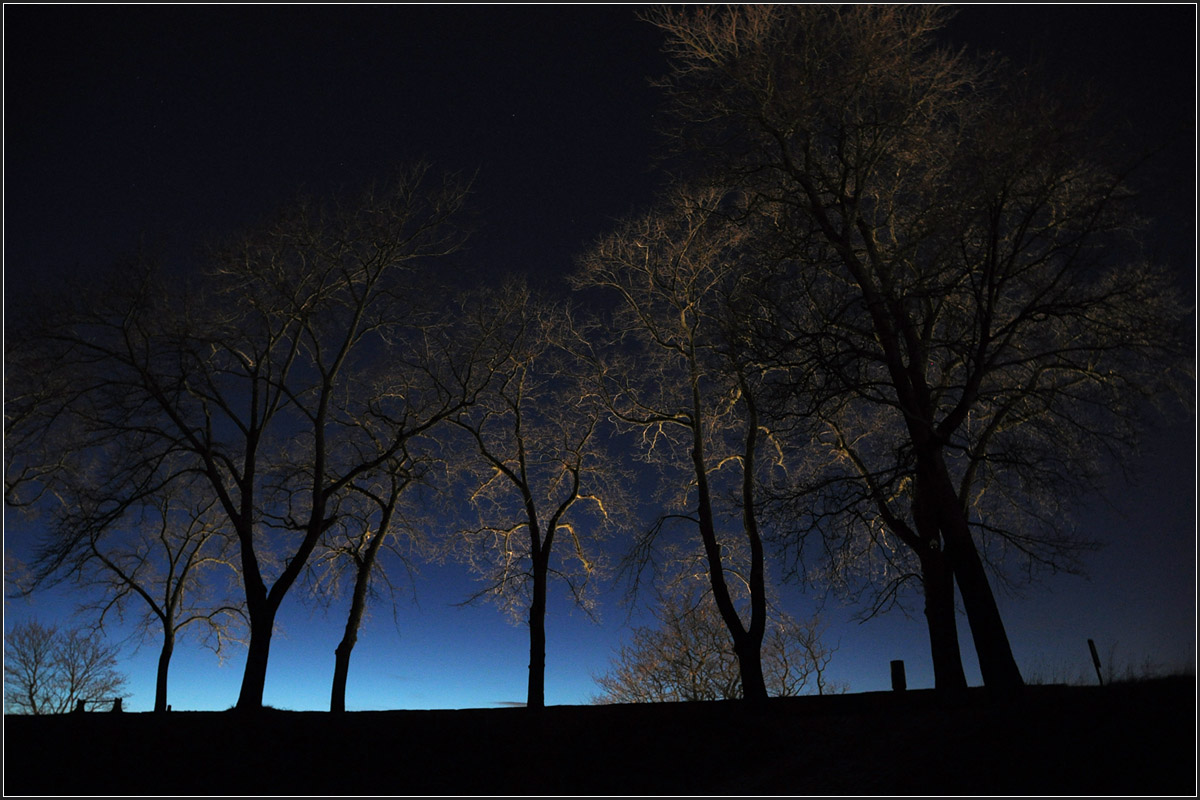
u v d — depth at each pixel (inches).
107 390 884.6
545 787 627.8
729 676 1409.9
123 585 1115.9
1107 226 649.0
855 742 658.8
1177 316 678.5
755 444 921.5
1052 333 762.8
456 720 751.1
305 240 970.1
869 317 758.5
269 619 840.3
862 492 732.7
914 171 793.6
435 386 1042.1
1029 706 604.7
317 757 658.2
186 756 637.9
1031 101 660.1
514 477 1047.6
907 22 742.5
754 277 792.9
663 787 625.0
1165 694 556.1
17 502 971.9
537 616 968.9
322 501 916.6
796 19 757.9
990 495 849.5
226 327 948.6
